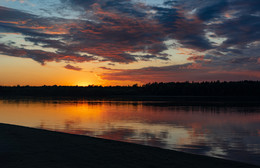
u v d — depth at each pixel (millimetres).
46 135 13555
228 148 15875
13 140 11719
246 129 25812
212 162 8883
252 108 61281
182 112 48000
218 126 28016
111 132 21969
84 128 24516
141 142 17469
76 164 7844
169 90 192500
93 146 10930
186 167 8047
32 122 29531
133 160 8672
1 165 7480
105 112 46219
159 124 28828
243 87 172250
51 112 45156
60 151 9680
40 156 8750
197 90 184375
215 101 105000
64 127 25234
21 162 7855
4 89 196625
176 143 17328
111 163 8141
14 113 42531
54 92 199750
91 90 198625
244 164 8750
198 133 22500
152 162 8492
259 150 15242
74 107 60938
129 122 30406
